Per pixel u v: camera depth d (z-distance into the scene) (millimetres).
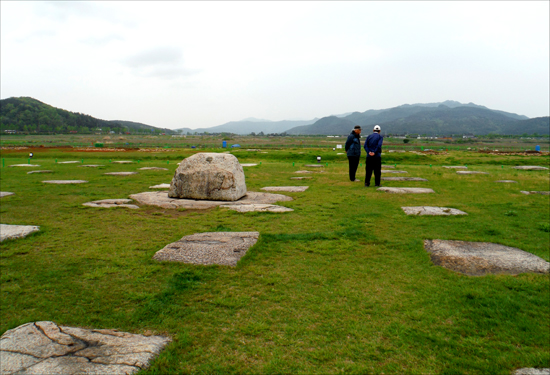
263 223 6016
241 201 8008
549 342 2533
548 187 10281
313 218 6379
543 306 3049
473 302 3135
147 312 2979
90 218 6395
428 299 3203
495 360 2338
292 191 9555
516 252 4441
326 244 4809
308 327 2754
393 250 4578
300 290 3410
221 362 2322
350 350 2463
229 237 5047
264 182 11578
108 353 2363
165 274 3781
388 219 6273
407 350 2463
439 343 2539
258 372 2225
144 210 7137
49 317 2916
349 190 9719
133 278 3672
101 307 3084
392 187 10141
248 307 3074
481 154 29109
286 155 25344
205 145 49938
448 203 7820
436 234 5285
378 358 2373
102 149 36125
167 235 5309
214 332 2686
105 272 3826
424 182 11492
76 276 3740
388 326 2764
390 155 24922
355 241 4969
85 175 13484
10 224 5844
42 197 8508
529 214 6668
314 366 2285
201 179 8141
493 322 2811
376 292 3361
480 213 6777
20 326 2711
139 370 2189
